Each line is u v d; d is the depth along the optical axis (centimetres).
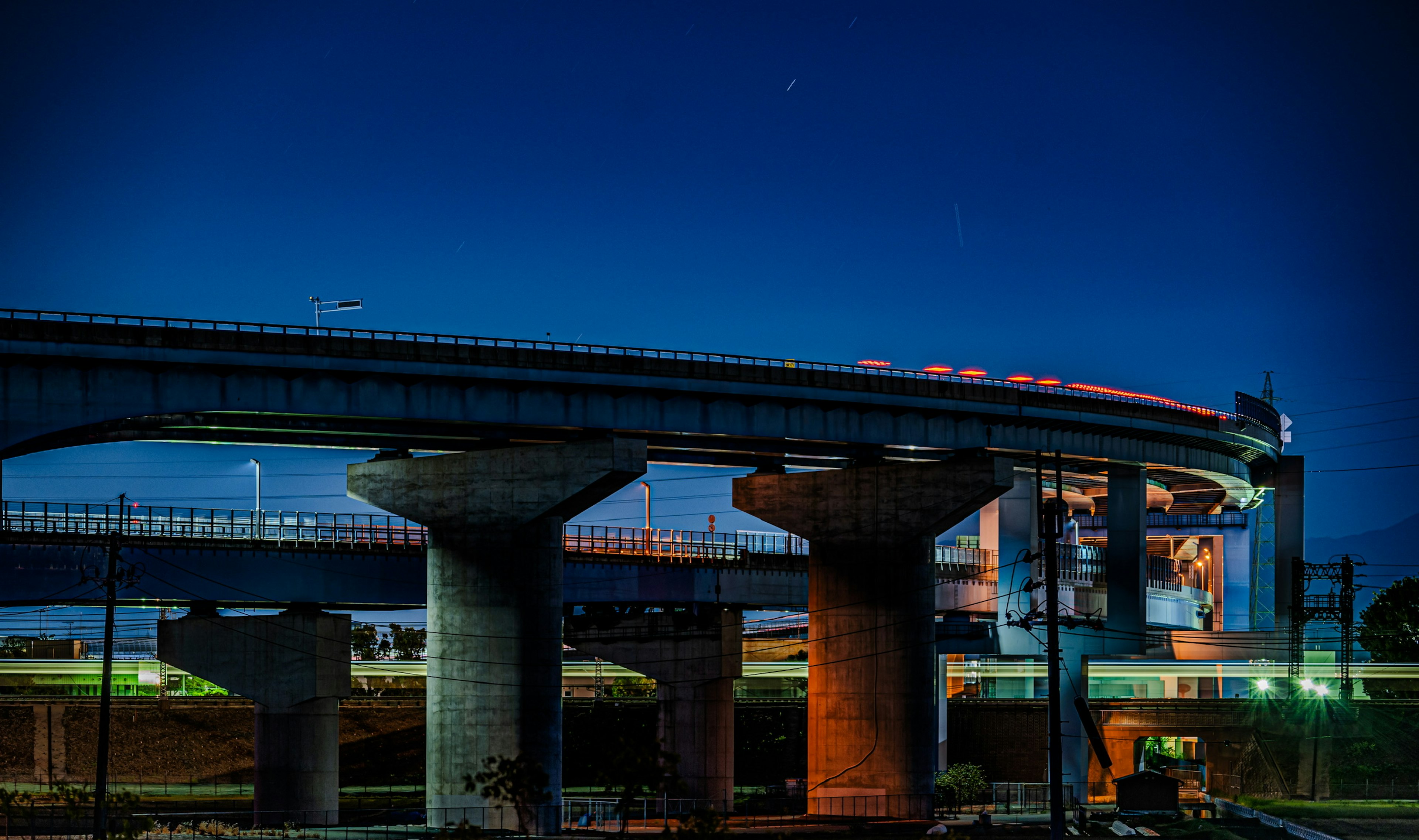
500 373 7356
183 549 8081
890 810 8606
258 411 6831
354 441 7875
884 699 8738
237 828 7431
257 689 8331
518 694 7619
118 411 6481
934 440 9081
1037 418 9481
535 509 7638
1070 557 11869
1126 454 10544
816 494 9075
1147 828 8312
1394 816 9112
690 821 4922
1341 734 11856
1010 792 10619
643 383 7794
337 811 8344
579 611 11594
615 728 11194
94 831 6297
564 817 8256
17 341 6225
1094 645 11575
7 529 7619
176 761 11662
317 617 8375
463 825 5441
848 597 8912
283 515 8500
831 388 8469
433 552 7925
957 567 11238
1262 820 8650
